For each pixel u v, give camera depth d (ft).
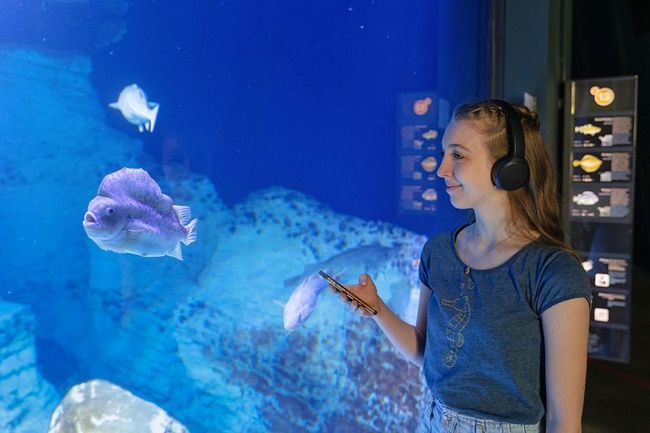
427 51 29.37
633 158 15.46
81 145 17.94
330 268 20.86
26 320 16.53
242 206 23.34
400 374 17.01
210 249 21.42
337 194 30.91
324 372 18.03
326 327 18.48
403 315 19.63
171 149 21.52
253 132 31.09
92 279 17.88
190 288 19.84
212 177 28.91
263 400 18.44
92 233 8.08
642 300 26.55
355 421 17.35
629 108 15.35
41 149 16.94
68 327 17.49
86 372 17.62
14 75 16.22
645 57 33.78
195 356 18.98
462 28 15.33
